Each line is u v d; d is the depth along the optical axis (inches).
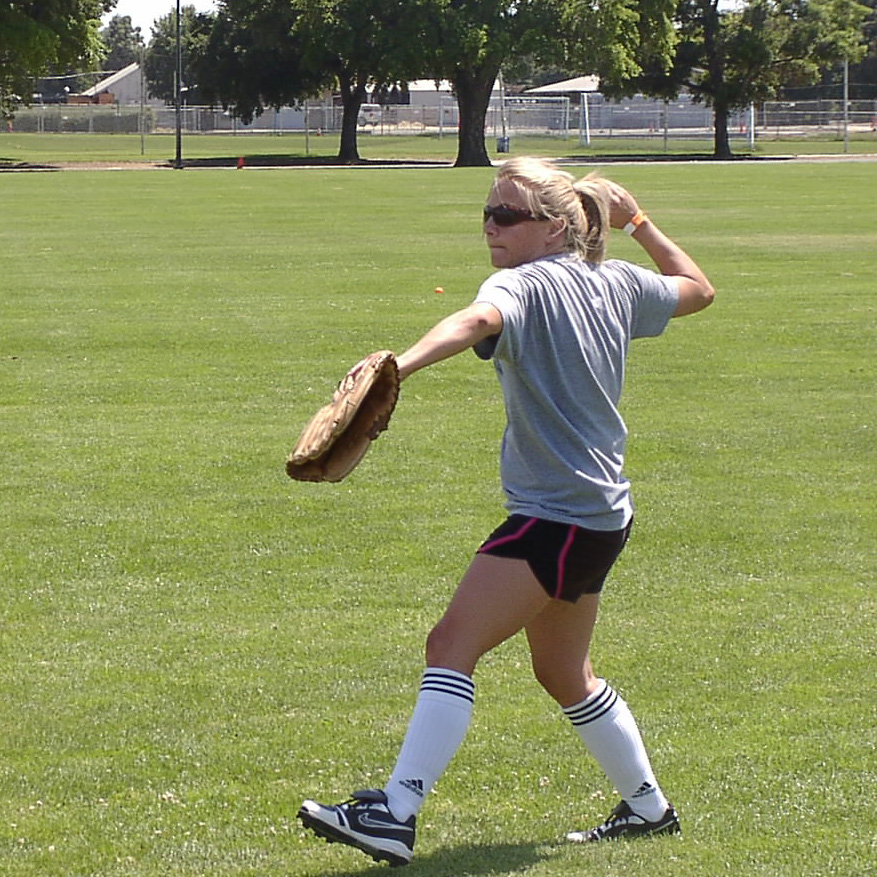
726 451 1295.5
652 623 842.8
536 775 633.0
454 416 1429.6
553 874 533.3
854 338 1929.1
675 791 614.5
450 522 1059.3
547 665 543.5
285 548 995.9
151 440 1328.7
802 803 604.1
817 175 6584.6
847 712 708.0
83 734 681.6
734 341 1900.8
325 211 4439.0
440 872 536.4
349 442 466.0
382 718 700.7
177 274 2691.9
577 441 500.4
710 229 3629.4
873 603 882.8
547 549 499.5
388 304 2257.6
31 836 575.2
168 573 941.8
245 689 738.8
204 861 553.0
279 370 1689.2
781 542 1014.4
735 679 753.6
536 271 500.1
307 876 538.3
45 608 871.1
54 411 1460.4
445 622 506.6
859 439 1346.0
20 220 4082.2
